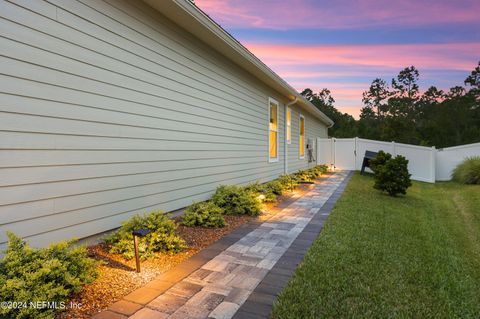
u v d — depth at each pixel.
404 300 2.59
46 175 3.00
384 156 9.88
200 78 5.75
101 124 3.61
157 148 4.59
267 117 9.53
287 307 2.40
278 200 7.16
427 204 7.39
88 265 2.64
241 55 6.53
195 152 5.63
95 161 3.54
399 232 4.68
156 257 3.36
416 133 28.95
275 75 8.48
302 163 14.12
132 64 4.07
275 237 4.25
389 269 3.22
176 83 5.02
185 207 5.35
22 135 2.78
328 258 3.47
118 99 3.85
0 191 2.62
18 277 2.24
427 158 12.49
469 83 36.09
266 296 2.57
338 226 4.86
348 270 3.16
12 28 2.67
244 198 5.73
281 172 11.10
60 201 3.14
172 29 4.89
